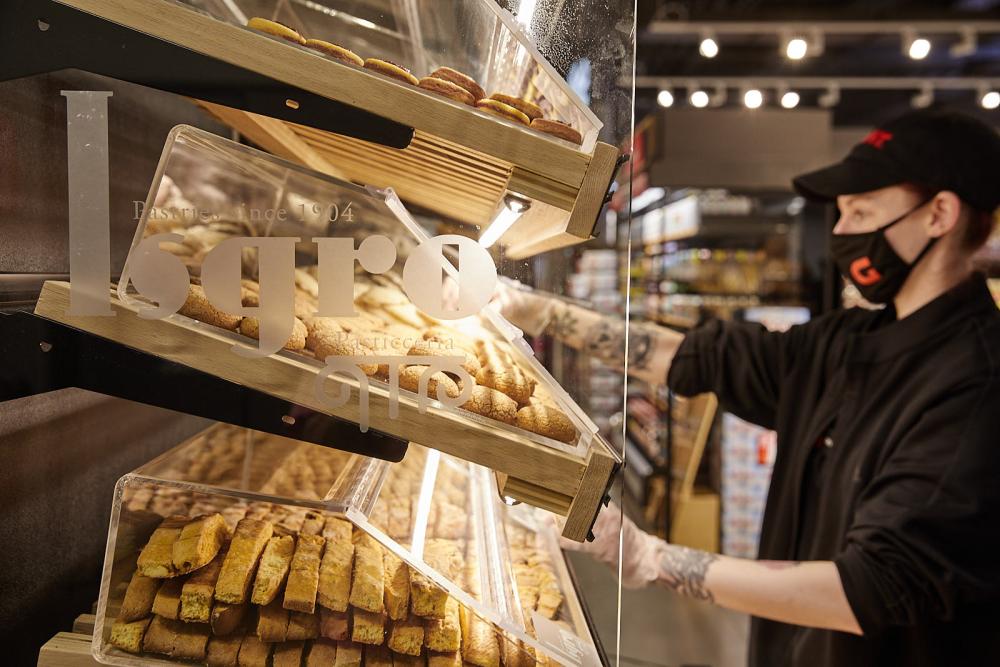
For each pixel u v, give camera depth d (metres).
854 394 2.08
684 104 7.60
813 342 2.32
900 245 2.07
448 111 0.75
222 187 0.76
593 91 0.80
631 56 0.79
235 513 0.82
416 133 0.76
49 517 1.03
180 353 0.76
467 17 0.80
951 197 1.99
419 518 0.88
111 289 0.76
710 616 4.14
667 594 4.39
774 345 2.38
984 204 1.96
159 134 1.22
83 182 0.74
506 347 0.84
